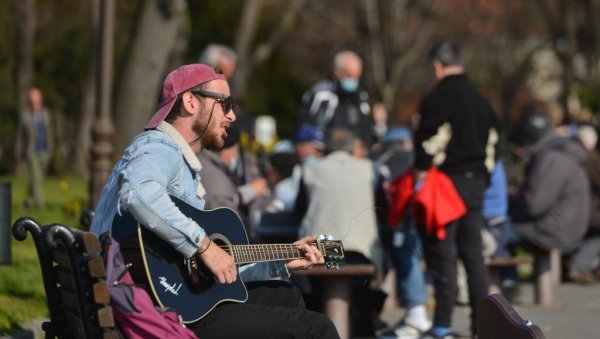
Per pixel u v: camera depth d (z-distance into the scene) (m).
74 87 93.44
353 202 22.16
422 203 21.12
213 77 14.12
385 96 108.50
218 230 14.04
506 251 28.92
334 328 13.91
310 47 118.12
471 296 21.53
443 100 21.34
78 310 12.98
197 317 13.41
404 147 28.80
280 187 28.55
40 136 44.59
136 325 12.97
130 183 12.98
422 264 27.62
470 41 112.31
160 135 13.63
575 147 29.67
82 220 16.69
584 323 24.52
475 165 21.41
